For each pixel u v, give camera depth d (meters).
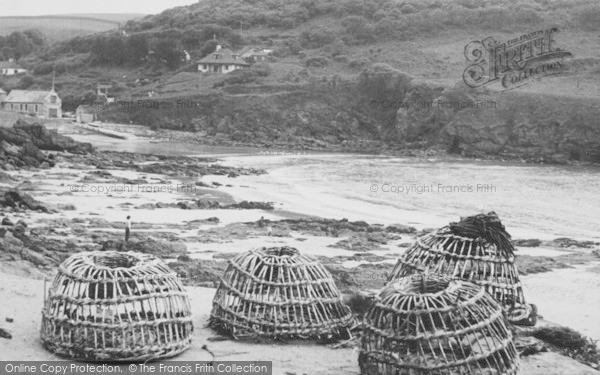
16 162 89.12
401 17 189.12
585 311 36.38
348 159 125.94
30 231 48.31
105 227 53.62
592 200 81.75
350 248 49.97
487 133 137.88
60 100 181.38
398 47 180.88
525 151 135.62
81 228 52.09
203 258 43.56
